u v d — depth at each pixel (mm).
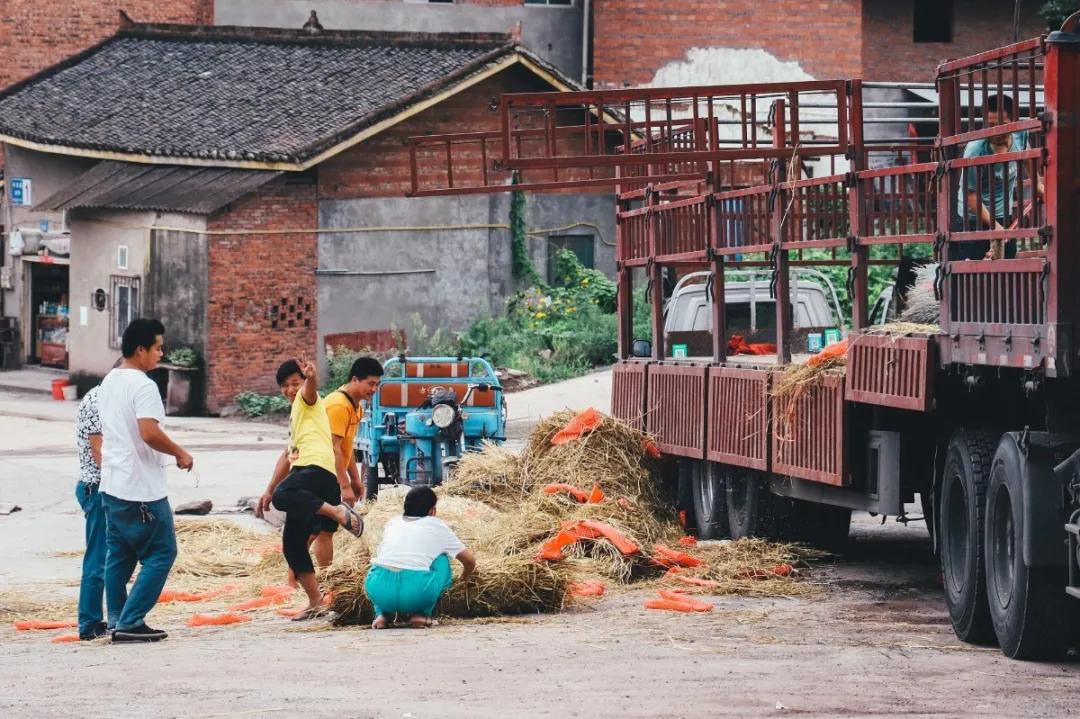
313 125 49562
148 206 47750
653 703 11578
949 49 59656
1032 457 13047
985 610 14062
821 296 24500
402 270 50125
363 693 12078
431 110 50312
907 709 11375
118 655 14414
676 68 57312
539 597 16578
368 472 27125
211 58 57312
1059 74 12297
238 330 47219
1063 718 11102
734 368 20281
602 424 22484
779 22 57469
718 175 20625
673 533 21312
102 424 15383
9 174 57969
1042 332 12477
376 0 63906
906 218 16953
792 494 19031
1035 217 12750
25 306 59844
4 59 64125
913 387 15195
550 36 63906
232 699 11898
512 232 52281
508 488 22453
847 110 18594
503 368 47125
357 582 16297
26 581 20156
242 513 26672
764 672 12883
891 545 22031
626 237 24438
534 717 11078
